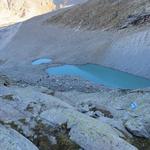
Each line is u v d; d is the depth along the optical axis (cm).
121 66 8388
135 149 1791
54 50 11806
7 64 11431
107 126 2045
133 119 2569
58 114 2034
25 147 1594
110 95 4459
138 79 7462
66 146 1800
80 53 10150
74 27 13538
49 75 7425
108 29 11419
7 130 1705
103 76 8075
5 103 2256
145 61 7944
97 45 10175
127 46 8956
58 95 3697
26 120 2042
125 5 12350
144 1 11675
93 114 2622
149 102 3844
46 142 1848
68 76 7006
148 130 2327
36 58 11369
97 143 1781
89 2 15062
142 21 10400
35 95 2492
